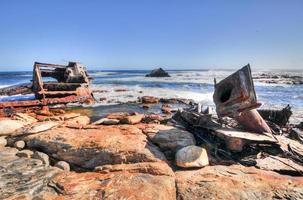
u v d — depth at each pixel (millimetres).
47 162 6086
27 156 6250
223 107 7129
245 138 6164
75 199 4281
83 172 5828
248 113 7023
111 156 5883
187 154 5648
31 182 4910
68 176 5195
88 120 10930
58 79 18406
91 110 15305
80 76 17625
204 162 5574
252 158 6098
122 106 17141
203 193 4449
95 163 5938
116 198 4242
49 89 16719
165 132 7031
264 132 6902
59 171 5543
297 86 36812
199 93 26688
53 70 17969
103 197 4293
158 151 6176
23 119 9375
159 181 4789
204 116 7508
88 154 6121
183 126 8047
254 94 6371
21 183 4871
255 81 48750
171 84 40062
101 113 14234
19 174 5238
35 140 6918
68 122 9141
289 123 11883
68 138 6750
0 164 5680
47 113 11859
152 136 6859
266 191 4523
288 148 6715
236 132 6562
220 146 6789
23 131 7324
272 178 5035
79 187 4680
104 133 7156
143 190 4473
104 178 4988
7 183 4848
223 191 4500
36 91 13938
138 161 5762
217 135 6730
